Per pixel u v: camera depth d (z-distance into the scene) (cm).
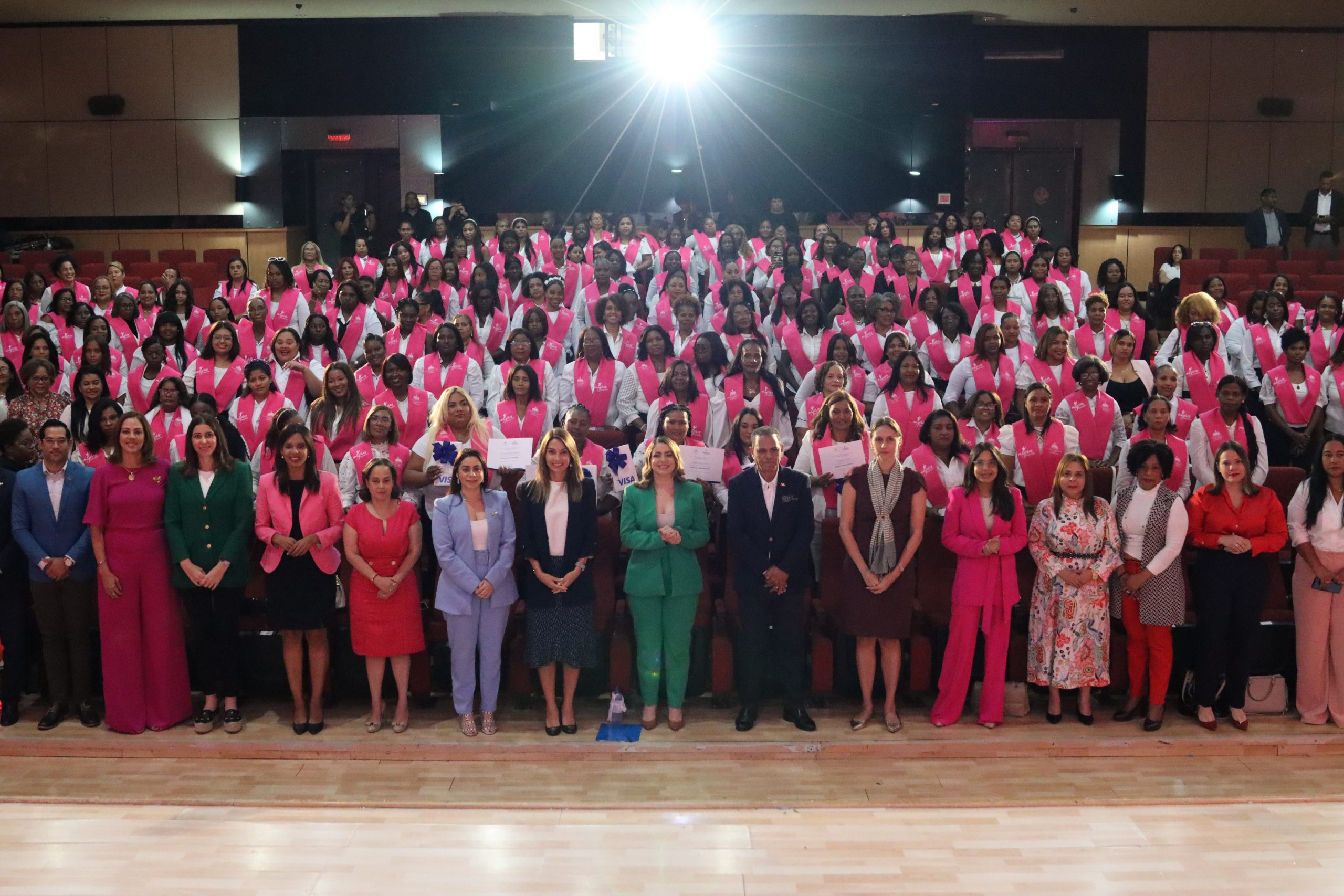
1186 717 598
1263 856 454
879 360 865
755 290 1078
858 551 571
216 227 1565
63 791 521
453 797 512
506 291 1049
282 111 1547
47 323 992
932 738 567
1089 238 1569
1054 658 575
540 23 1509
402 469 646
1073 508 575
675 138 1526
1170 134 1558
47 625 588
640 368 777
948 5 1439
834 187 1519
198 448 576
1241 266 1304
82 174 1571
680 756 554
